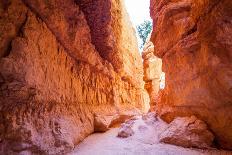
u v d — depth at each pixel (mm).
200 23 5289
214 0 4516
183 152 5301
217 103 5293
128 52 16734
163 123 7996
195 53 5934
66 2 6145
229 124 5141
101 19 9352
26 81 4512
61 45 6949
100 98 10875
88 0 8195
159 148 5770
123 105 14031
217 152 5172
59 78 6645
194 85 6031
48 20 5711
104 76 11664
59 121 5988
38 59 5254
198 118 6246
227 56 4609
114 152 5719
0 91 4195
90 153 5645
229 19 4344
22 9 4770
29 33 4930
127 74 15500
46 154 4750
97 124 9219
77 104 8172
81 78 8797
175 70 7316
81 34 7621
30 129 4566
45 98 5535
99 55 10844
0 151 3961
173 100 7652
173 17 7012
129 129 8008
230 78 4703
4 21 4332
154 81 18219
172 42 7332
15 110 4484
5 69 4141
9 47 4469
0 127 4137
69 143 5781
